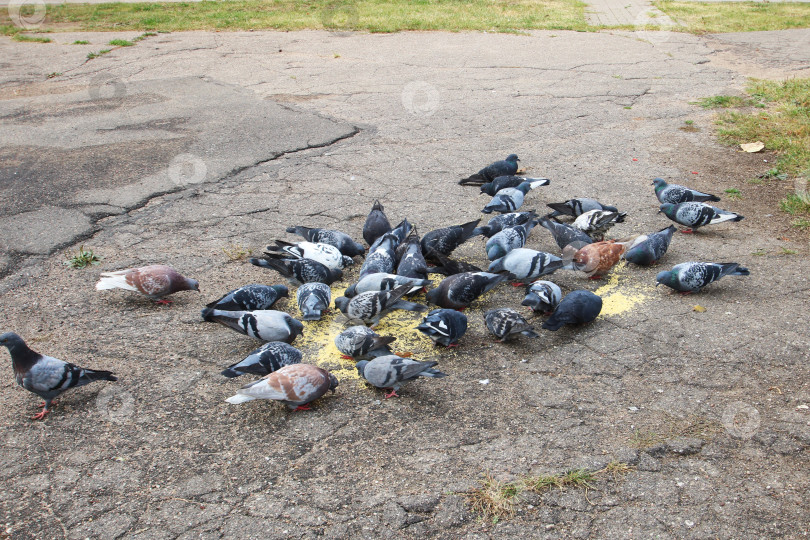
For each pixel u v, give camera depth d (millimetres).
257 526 3496
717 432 4055
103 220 7375
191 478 3836
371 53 15672
